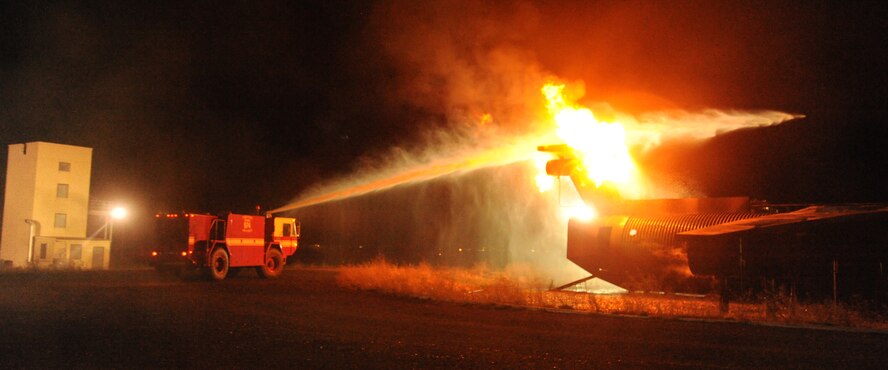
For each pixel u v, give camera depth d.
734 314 15.25
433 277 24.69
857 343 11.64
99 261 41.00
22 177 41.62
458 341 11.87
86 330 12.82
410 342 11.75
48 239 39.66
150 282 26.11
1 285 23.23
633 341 11.89
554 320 14.81
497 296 18.73
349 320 14.75
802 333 12.81
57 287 22.64
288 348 11.08
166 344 11.36
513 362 9.98
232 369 9.40
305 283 26.44
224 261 28.19
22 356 10.16
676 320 14.71
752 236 15.97
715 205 20.09
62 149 42.28
